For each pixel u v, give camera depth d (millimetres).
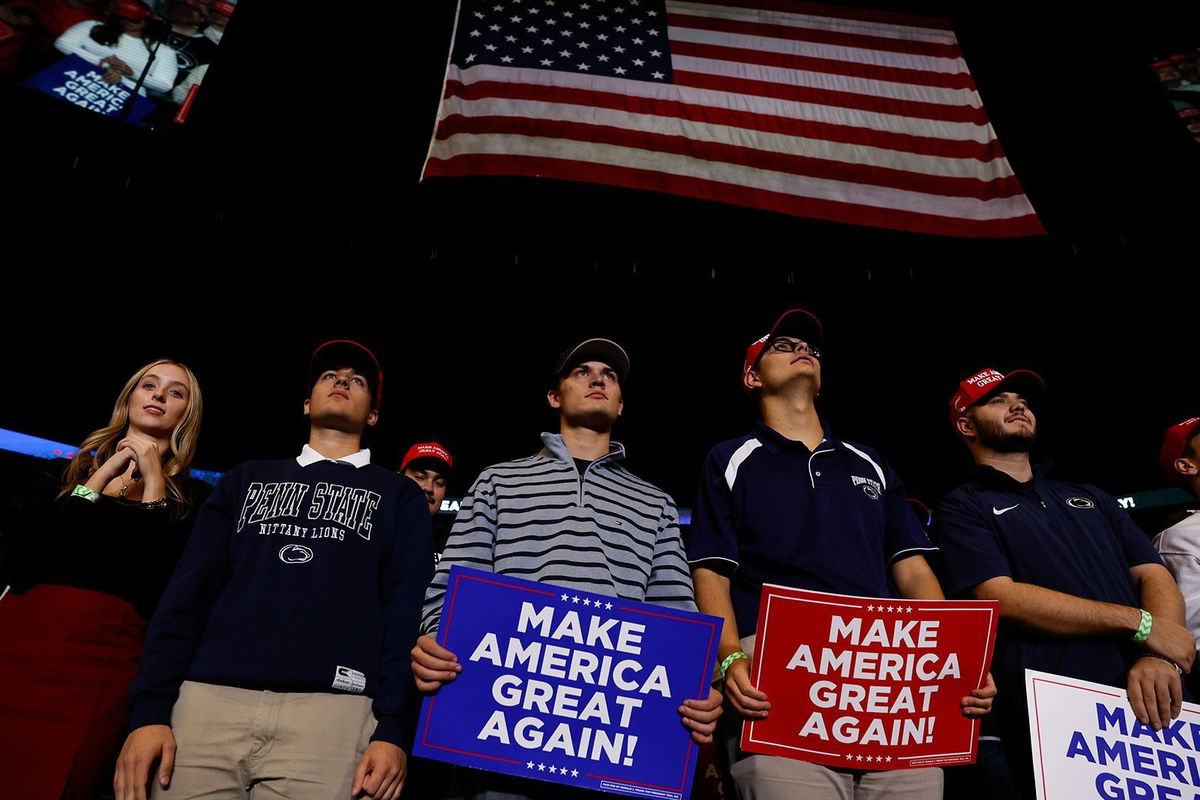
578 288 8938
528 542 2281
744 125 5352
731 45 5680
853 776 2201
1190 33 6801
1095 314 8016
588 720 1958
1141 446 8117
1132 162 6969
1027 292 8180
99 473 2420
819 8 5902
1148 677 2309
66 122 6488
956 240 7832
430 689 1943
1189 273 7234
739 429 9477
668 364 9445
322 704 2062
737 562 2445
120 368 8008
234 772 1983
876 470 2689
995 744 2463
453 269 8570
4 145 6543
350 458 2516
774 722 2100
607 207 8328
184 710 2023
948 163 5410
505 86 5270
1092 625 2395
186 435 2713
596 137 5164
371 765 1979
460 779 2154
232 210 7453
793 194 5172
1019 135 7332
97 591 2250
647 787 1924
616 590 2240
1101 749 2211
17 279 7387
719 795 3289
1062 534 2691
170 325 8047
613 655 2012
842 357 9117
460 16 5508
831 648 2135
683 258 8625
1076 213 7320
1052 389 8523
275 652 2076
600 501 2410
